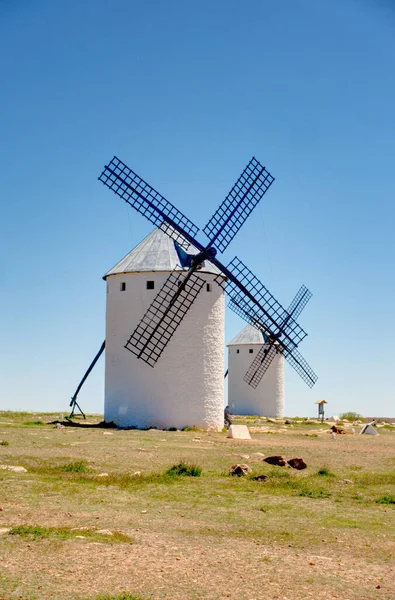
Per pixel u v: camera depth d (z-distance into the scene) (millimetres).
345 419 61062
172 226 35875
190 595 9227
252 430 39656
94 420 42875
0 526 12461
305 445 29516
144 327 37875
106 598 8844
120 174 35031
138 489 16953
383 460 24703
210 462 22094
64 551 10906
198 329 38500
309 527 13625
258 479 19000
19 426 34375
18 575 9703
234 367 67562
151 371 37875
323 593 9547
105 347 40188
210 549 11586
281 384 66812
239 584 9773
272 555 11398
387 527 13875
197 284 37812
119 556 10797
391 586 10000
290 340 41719
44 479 17562
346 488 18406
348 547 12219
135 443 27000
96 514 13828
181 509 14797
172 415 37594
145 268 38062
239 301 40000
